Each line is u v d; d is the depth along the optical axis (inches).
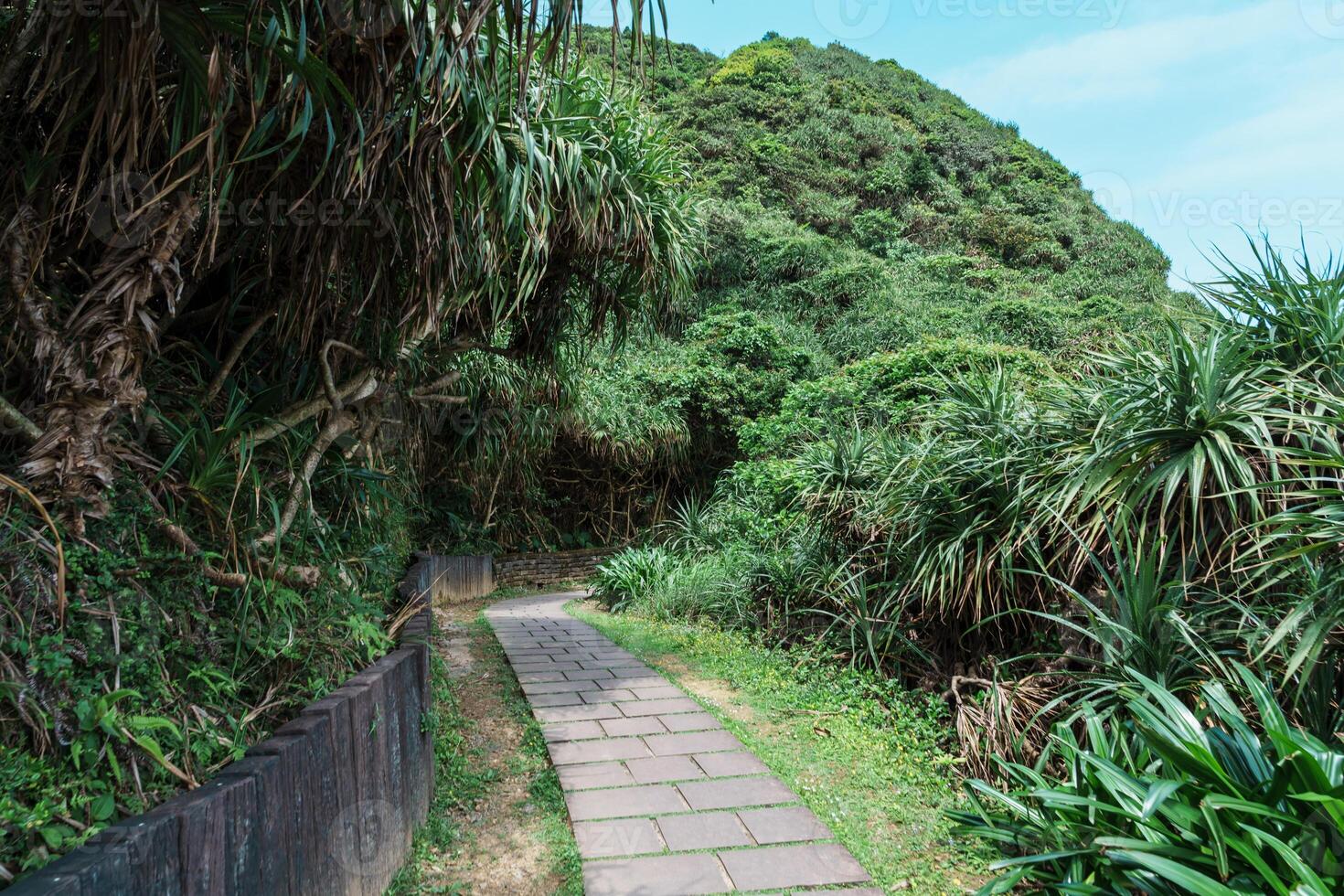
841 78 1332.4
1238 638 113.7
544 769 134.6
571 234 155.4
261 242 116.5
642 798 120.3
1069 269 990.4
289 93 85.3
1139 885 73.2
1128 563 121.9
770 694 176.4
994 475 151.9
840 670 180.9
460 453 317.7
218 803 56.1
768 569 236.2
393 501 167.0
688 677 200.5
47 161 78.7
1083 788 96.0
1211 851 71.1
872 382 394.6
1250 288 135.0
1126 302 796.0
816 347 623.5
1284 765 69.6
